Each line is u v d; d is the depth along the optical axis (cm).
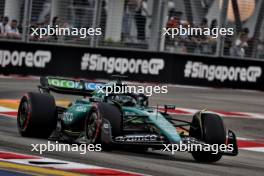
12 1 8225
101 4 8625
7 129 4250
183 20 8894
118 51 8538
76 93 3934
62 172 2864
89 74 8444
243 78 9019
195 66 8812
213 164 3488
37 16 8356
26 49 8150
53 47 8275
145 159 3400
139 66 8612
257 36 9188
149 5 8762
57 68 8288
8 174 2733
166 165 3256
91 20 8612
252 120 6091
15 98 6138
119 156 3412
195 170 3184
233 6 9094
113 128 3384
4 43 8050
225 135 3453
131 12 8706
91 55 8444
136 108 3538
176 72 8738
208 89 8588
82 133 3678
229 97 7844
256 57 9194
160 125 3381
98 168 3012
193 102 6950
